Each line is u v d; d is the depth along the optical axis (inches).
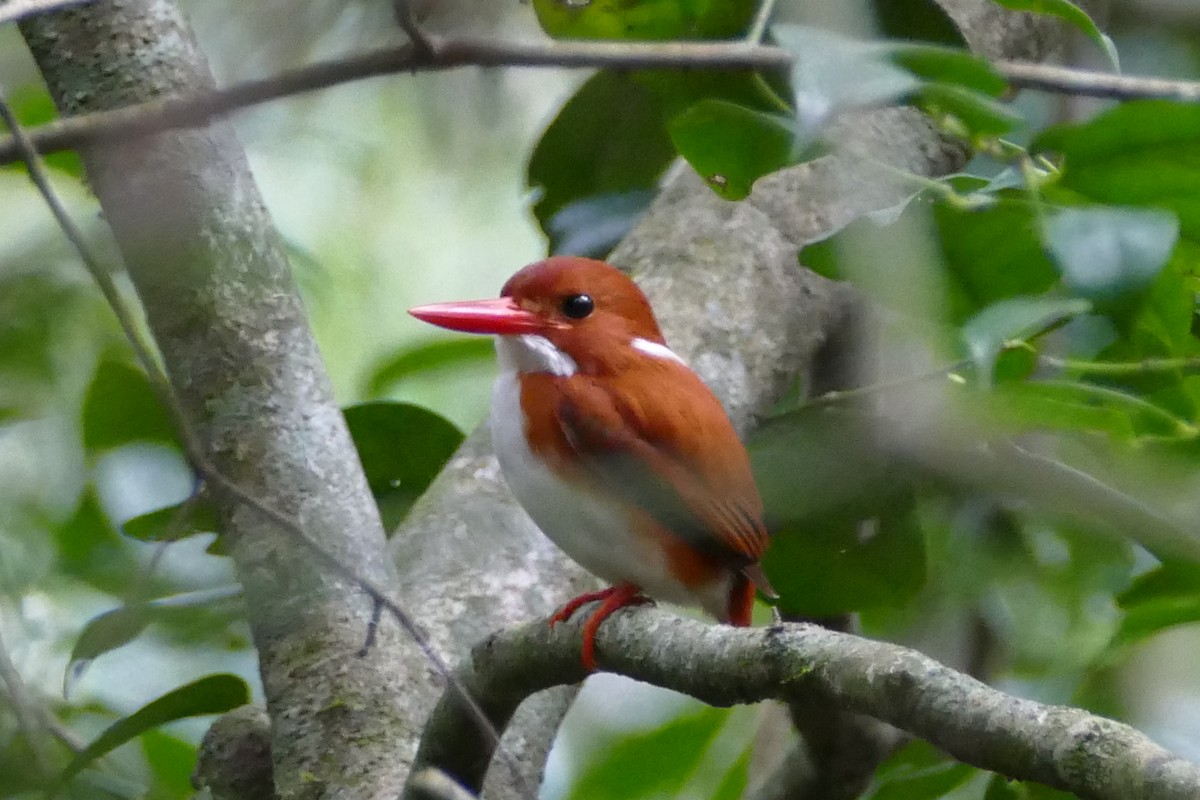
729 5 246.2
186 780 305.0
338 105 392.2
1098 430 228.7
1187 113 198.5
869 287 207.8
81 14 254.2
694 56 180.1
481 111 398.3
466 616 239.9
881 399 256.1
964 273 220.5
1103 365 233.6
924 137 276.1
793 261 284.2
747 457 243.3
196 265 243.4
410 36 160.6
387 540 269.4
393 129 401.4
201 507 266.2
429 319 244.1
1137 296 193.8
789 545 263.6
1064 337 266.7
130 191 241.1
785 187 292.4
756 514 235.6
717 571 238.5
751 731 356.2
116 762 301.6
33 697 243.8
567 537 234.2
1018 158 215.0
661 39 253.4
